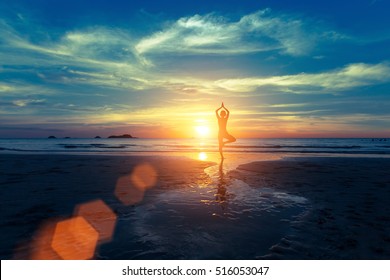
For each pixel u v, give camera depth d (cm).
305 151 2506
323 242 358
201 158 1648
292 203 555
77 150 2639
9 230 393
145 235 379
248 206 532
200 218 455
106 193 641
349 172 1011
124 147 3428
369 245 348
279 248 340
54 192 645
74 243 352
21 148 3000
